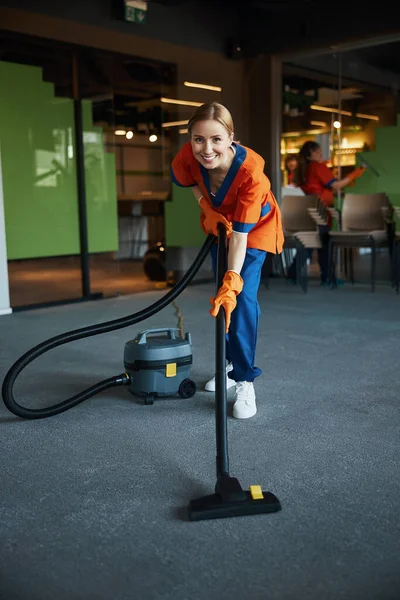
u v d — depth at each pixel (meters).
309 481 1.89
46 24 5.11
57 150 5.32
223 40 6.65
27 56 5.03
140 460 2.07
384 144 6.18
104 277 5.86
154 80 6.57
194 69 6.41
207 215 2.25
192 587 1.36
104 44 5.57
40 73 5.13
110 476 1.95
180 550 1.51
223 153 2.03
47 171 5.26
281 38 6.53
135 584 1.38
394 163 6.14
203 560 1.47
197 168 2.26
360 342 3.76
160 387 2.62
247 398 2.49
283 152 6.93
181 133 6.39
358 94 6.27
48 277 5.42
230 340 2.46
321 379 2.99
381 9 5.84
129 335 4.05
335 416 2.48
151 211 7.21
